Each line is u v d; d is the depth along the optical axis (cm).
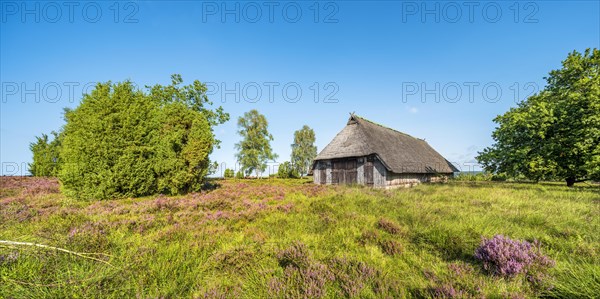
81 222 568
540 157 1396
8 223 559
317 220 586
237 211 744
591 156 1214
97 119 953
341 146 2002
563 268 305
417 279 300
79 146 918
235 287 281
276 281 282
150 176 1037
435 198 943
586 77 1410
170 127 1133
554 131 1424
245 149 4588
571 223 534
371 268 314
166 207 769
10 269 291
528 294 265
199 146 1143
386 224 527
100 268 306
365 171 1773
